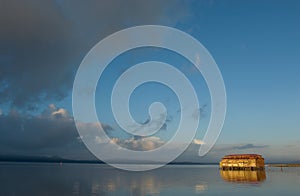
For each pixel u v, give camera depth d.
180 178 87.06
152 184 65.94
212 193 50.53
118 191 52.75
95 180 77.81
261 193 50.66
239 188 58.22
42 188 57.34
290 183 69.12
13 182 70.50
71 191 52.69
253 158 134.25
